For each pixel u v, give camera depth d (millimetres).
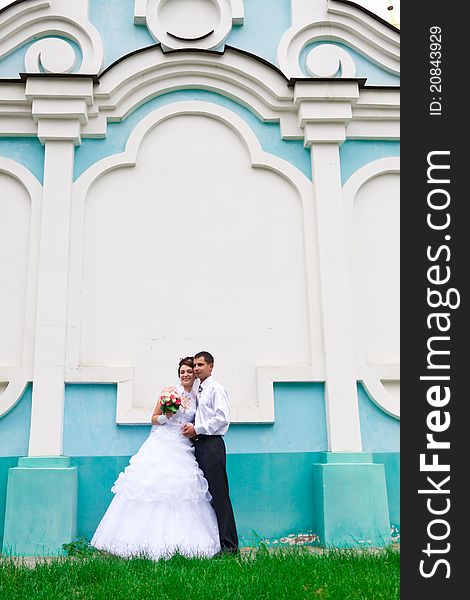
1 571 4309
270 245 6527
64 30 6938
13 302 6156
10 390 5863
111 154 6617
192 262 6430
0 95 6508
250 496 5887
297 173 6680
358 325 6352
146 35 7098
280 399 6117
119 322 6215
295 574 4188
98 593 3859
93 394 5969
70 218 6316
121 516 5047
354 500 5691
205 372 5430
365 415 6156
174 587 3926
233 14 7125
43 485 5516
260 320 6332
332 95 6648
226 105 6867
